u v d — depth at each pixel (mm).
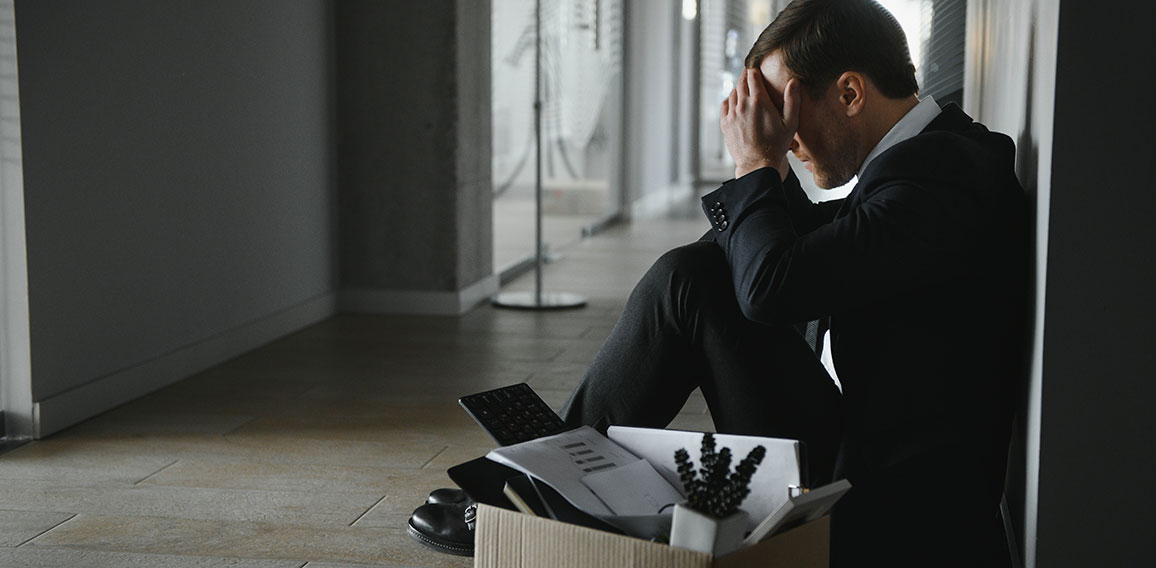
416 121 4875
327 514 2324
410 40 4840
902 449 1571
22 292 2873
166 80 3525
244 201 4094
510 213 6023
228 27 3934
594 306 5180
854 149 1683
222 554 2088
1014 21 2023
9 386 2910
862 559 1549
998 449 1615
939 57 3955
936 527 1547
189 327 3717
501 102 5789
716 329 1552
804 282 1493
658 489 1327
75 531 2217
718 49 13711
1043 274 1395
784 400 1561
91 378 3170
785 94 1657
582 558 1152
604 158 8453
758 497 1284
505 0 5785
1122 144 1330
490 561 1230
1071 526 1402
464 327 4633
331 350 4141
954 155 1551
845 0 1663
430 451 2818
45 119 2924
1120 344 1362
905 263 1505
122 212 3297
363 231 4969
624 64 8914
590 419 1603
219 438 2928
